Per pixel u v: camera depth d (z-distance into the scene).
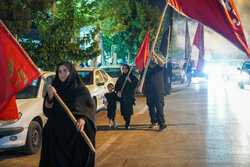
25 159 7.18
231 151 7.19
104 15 21.58
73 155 4.46
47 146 4.49
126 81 10.07
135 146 7.84
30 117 7.46
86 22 17.41
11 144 7.13
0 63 3.95
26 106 7.61
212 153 7.06
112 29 23.22
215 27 7.81
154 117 10.01
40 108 7.92
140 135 9.06
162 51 11.35
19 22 11.10
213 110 13.17
